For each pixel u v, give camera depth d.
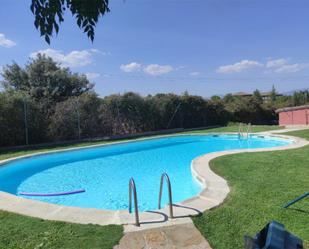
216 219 5.15
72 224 5.08
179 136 21.31
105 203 8.12
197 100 28.25
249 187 6.93
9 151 15.22
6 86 26.02
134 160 14.38
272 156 10.80
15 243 4.46
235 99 33.91
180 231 4.74
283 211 5.36
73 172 12.05
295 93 44.38
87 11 2.39
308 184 6.97
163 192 8.82
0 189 9.81
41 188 9.88
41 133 18.39
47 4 2.32
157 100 25.33
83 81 28.12
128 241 4.45
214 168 9.23
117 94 22.78
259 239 2.64
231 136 21.70
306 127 23.52
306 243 4.19
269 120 35.19
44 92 25.50
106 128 21.58
